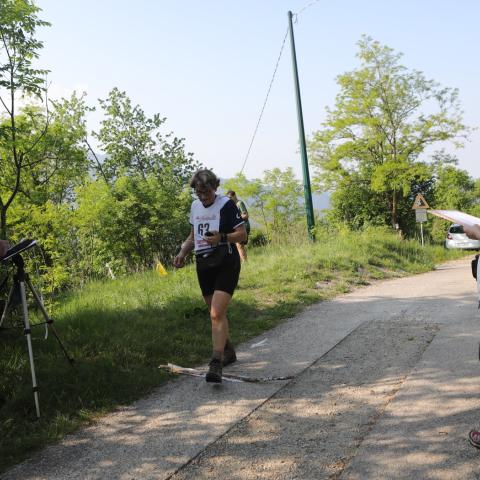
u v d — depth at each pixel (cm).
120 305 792
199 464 324
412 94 2914
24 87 779
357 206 3334
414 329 614
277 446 340
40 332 596
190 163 3016
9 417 395
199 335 625
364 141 2992
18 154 988
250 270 1109
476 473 285
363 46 2919
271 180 4034
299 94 1762
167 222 2334
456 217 334
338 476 296
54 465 334
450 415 362
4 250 419
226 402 423
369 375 466
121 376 475
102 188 2072
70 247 1675
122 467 326
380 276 1193
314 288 970
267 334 653
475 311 690
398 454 314
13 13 718
